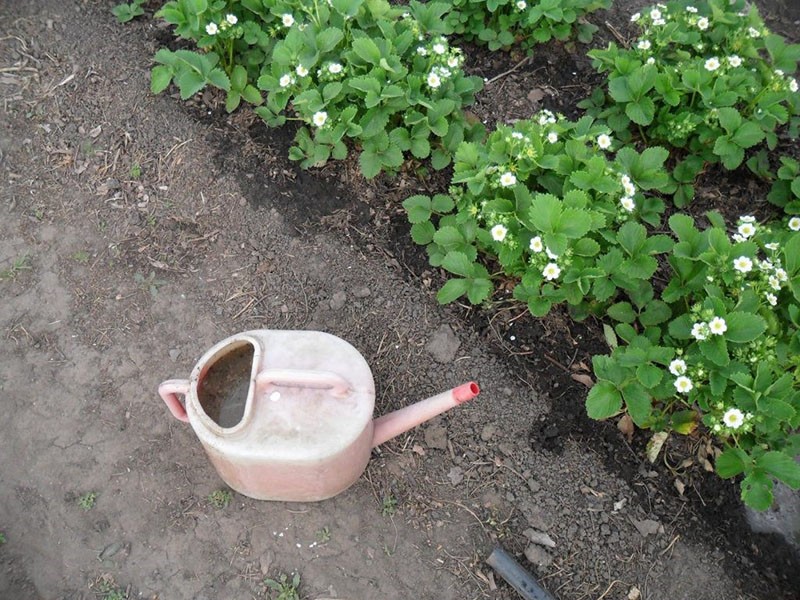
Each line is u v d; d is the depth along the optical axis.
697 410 1.27
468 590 1.14
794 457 1.24
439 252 1.34
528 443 1.25
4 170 1.45
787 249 1.17
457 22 1.59
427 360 1.31
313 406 0.96
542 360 1.32
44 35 1.57
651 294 1.26
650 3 1.79
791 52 1.50
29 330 1.31
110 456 1.22
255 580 1.14
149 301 1.35
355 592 1.13
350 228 1.42
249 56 1.50
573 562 1.17
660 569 1.16
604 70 1.56
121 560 1.14
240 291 1.37
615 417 1.27
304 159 1.45
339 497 1.20
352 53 1.32
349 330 1.34
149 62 1.56
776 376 1.14
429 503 1.20
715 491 1.22
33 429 1.23
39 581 1.12
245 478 1.04
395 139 1.35
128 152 1.47
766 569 1.18
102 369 1.29
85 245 1.39
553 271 1.16
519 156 1.23
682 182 1.48
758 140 1.38
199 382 1.00
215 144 1.48
